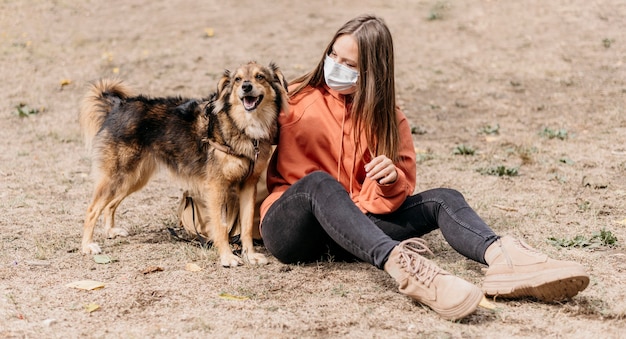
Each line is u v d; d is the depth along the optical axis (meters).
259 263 4.19
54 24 13.41
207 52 11.76
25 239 4.73
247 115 4.11
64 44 12.27
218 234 4.26
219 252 4.25
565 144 7.46
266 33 12.75
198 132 4.41
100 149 4.66
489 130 8.10
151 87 10.11
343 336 3.14
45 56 11.63
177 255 4.39
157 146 4.59
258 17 13.77
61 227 5.04
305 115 4.08
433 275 3.32
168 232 4.98
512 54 11.38
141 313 3.42
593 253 4.36
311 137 4.04
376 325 3.27
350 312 3.42
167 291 3.72
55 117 8.95
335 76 3.91
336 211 3.49
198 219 4.55
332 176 3.69
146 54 11.59
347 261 4.22
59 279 3.92
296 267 4.11
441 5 13.94
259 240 4.63
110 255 4.40
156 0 15.02
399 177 3.69
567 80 10.10
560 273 3.28
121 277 3.96
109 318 3.35
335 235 3.52
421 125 8.52
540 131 7.98
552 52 11.31
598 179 6.15
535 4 13.55
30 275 3.99
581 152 7.13
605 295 3.62
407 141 4.07
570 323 3.28
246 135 4.16
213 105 4.32
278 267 4.13
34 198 5.82
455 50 11.72
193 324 3.27
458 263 4.16
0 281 3.87
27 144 7.79
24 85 10.30
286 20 13.53
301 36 12.55
